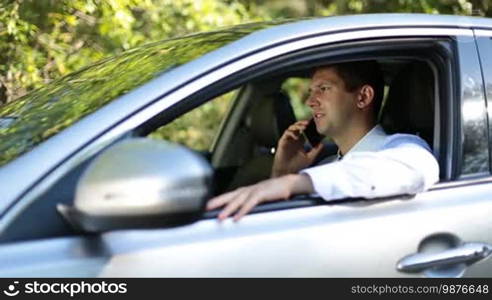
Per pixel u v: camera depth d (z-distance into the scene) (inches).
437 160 297.3
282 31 279.9
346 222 264.2
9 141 264.5
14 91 614.2
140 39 701.3
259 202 255.6
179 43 315.0
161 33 755.4
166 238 240.5
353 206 269.0
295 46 276.8
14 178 233.5
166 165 212.8
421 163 279.7
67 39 665.0
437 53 302.4
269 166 379.6
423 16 306.8
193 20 754.8
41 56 627.5
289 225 256.8
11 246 225.6
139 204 209.8
